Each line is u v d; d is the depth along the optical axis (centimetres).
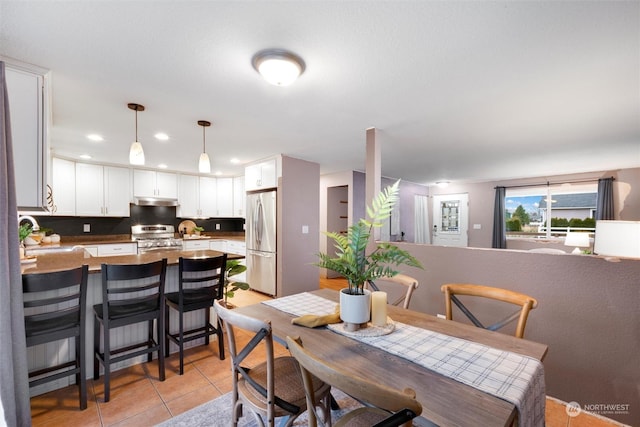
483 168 514
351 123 275
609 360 177
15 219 141
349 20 133
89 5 121
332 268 133
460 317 242
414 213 705
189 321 265
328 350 114
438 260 254
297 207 435
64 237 444
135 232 509
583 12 127
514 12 127
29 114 163
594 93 210
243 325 114
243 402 126
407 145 357
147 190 507
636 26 135
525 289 209
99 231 478
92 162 449
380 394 71
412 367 101
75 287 208
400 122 273
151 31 140
